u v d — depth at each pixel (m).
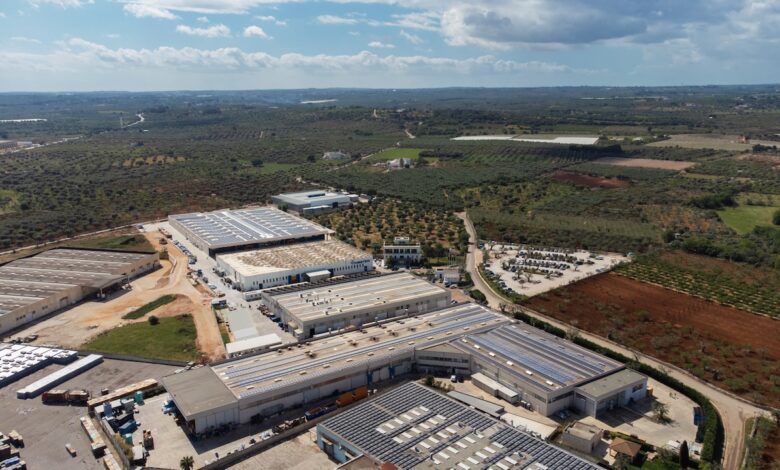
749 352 158.50
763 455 112.44
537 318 183.25
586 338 169.38
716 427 120.75
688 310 188.75
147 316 186.00
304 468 109.56
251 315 184.62
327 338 155.50
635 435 119.81
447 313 174.38
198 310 190.25
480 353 146.75
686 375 147.75
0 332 173.12
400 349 148.50
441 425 114.50
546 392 126.50
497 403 133.50
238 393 125.62
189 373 135.25
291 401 131.00
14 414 128.38
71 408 130.75
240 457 112.56
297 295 187.88
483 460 103.00
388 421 116.44
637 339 167.38
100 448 112.81
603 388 130.25
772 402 133.25
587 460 103.38
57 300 193.88
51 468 109.06
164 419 125.31
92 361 151.12
